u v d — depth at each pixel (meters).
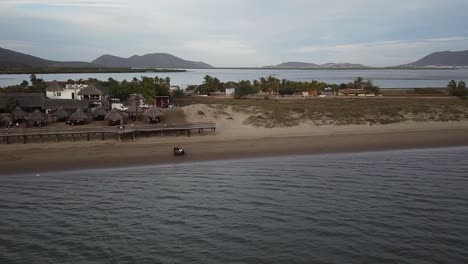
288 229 31.53
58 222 33.88
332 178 45.44
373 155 57.81
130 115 84.50
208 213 35.28
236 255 27.69
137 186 43.41
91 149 59.81
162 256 27.80
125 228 32.50
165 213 35.50
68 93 103.25
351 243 29.03
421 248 28.17
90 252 28.61
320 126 79.25
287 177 46.19
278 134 72.38
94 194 40.88
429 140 68.44
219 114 86.19
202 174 47.97
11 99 86.31
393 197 38.53
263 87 154.25
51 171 49.34
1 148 59.53
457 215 33.91
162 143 64.19
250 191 41.12
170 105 105.19
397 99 112.00
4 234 31.67
